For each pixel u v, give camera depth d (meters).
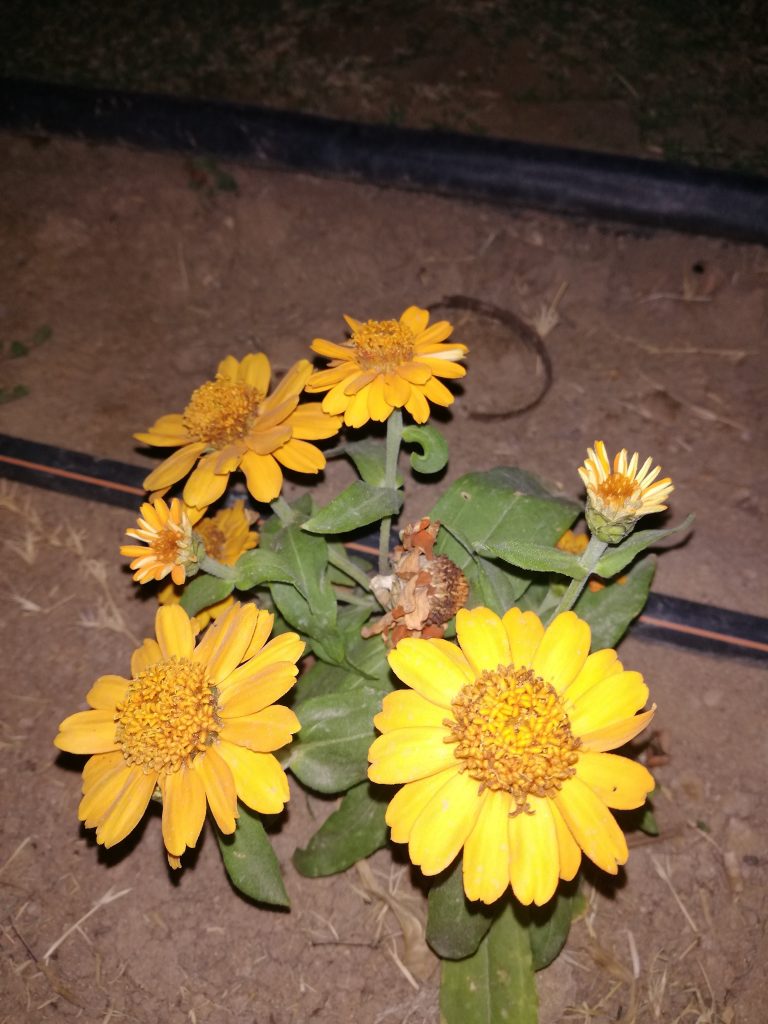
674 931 0.27
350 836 0.25
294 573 0.23
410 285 0.43
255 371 0.25
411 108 0.48
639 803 0.17
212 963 0.27
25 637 0.33
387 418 0.23
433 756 0.18
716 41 0.51
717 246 0.43
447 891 0.22
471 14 0.53
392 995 0.26
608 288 0.42
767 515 0.35
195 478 0.23
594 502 0.19
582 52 0.51
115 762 0.19
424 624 0.22
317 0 0.54
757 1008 0.26
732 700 0.31
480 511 0.26
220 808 0.18
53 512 0.36
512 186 0.44
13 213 0.46
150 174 0.47
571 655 0.18
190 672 0.19
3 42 0.52
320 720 0.23
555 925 0.24
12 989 0.27
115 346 0.41
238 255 0.44
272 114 0.47
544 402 0.38
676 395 0.39
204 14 0.54
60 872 0.28
